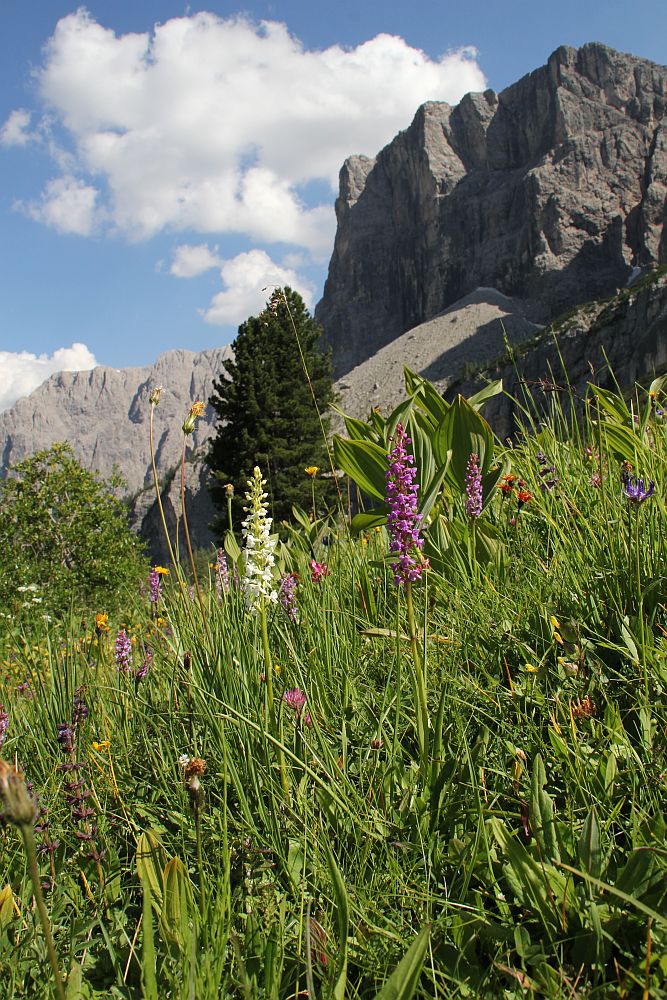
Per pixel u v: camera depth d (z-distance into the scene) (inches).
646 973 49.8
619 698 85.5
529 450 161.0
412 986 50.9
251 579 81.3
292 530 179.9
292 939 62.7
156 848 66.1
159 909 62.2
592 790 71.1
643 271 7642.7
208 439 1560.0
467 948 59.7
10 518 780.0
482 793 74.0
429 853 66.7
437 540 140.7
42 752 102.2
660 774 69.7
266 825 73.3
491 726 86.0
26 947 65.7
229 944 61.4
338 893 54.7
